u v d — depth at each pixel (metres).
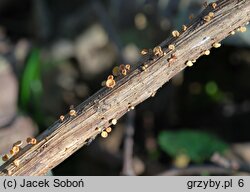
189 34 0.17
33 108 0.35
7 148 0.30
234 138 0.34
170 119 0.35
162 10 0.33
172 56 0.17
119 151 0.32
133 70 0.17
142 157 0.33
